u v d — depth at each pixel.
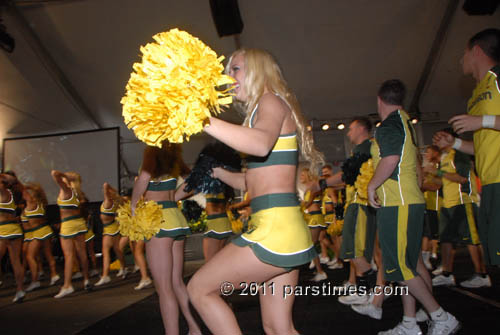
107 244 6.07
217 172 1.88
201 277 1.31
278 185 1.32
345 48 9.41
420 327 2.52
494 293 3.35
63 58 9.21
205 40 8.91
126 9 8.13
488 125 1.72
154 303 4.11
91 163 10.91
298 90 10.82
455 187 3.93
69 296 4.98
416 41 9.31
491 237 1.77
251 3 8.11
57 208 10.80
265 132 1.15
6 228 4.71
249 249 1.27
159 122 1.04
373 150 2.55
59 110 10.73
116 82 9.96
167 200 2.40
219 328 1.28
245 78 1.42
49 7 8.01
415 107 11.59
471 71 2.02
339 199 5.19
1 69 8.97
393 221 2.17
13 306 4.47
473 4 7.58
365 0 8.15
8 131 11.24
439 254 7.12
